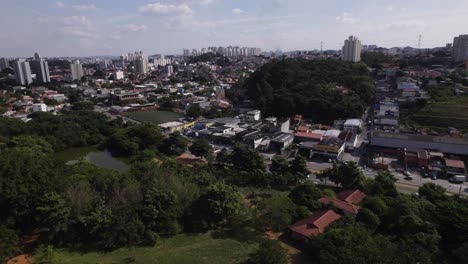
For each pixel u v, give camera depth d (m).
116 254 37.12
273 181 59.41
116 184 45.38
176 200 42.97
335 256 32.47
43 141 82.12
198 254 37.31
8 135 89.56
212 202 42.31
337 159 75.06
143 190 45.44
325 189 53.94
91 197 42.47
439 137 75.31
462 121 92.00
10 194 38.88
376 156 75.75
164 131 107.25
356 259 31.11
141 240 39.59
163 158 81.75
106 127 102.81
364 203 47.69
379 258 31.41
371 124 104.06
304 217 43.97
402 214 41.03
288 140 86.81
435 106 103.56
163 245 39.31
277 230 43.22
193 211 44.25
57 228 37.53
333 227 39.12
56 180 43.72
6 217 39.56
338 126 102.88
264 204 44.44
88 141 95.00
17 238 36.78
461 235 37.97
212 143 94.19
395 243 36.03
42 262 34.94
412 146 77.06
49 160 52.03
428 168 66.25
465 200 49.72
